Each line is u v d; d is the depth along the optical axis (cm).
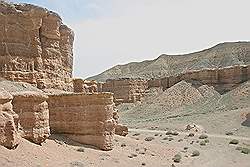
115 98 9519
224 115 6359
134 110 8800
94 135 2658
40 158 1997
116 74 17400
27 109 2131
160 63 16188
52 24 3225
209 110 7450
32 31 2964
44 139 2238
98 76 17200
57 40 3312
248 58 12812
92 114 2675
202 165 2945
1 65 2705
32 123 2152
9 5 2820
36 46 2988
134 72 16888
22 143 2025
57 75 3262
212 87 8750
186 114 7519
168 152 3234
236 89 8006
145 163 2589
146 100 9338
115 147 2875
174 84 9550
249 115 5847
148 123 6762
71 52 3722
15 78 2753
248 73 8362
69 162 2133
